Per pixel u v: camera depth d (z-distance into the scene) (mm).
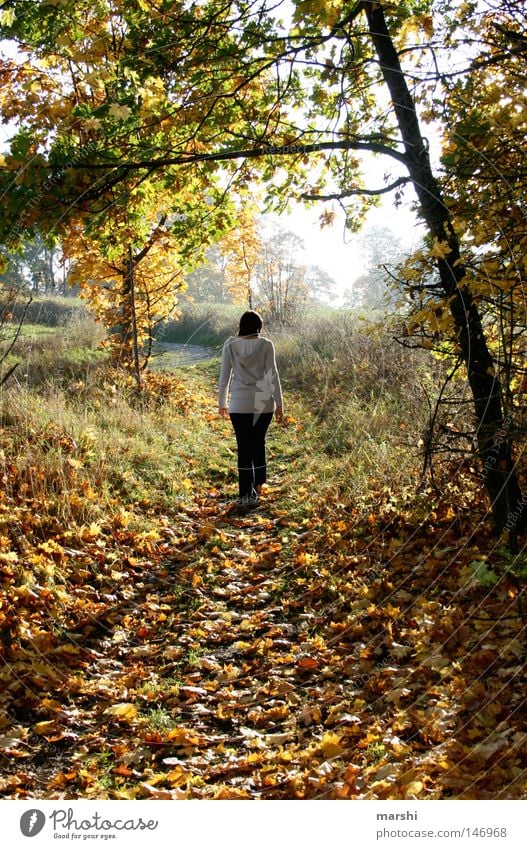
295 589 4586
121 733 3041
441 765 2564
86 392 8945
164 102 4883
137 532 5465
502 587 3791
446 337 4398
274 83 5805
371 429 7789
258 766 2793
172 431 8523
